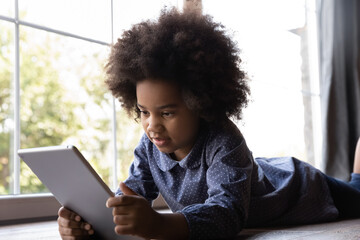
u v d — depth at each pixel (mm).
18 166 1799
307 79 3119
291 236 1041
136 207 797
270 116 2809
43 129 5742
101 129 5312
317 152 3121
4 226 1557
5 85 5781
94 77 5508
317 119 3135
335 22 3010
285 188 1336
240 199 986
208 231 912
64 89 5734
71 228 953
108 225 909
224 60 1071
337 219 1541
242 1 2660
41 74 5785
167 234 856
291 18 3039
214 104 1062
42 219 1740
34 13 5230
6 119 5805
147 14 2254
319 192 1454
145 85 1011
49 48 5727
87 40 2059
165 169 1192
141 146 1301
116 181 2145
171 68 978
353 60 3020
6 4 2656
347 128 2881
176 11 1100
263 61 2789
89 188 843
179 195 1188
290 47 3006
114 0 2164
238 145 1069
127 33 1090
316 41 3184
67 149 794
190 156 1114
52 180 908
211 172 1046
